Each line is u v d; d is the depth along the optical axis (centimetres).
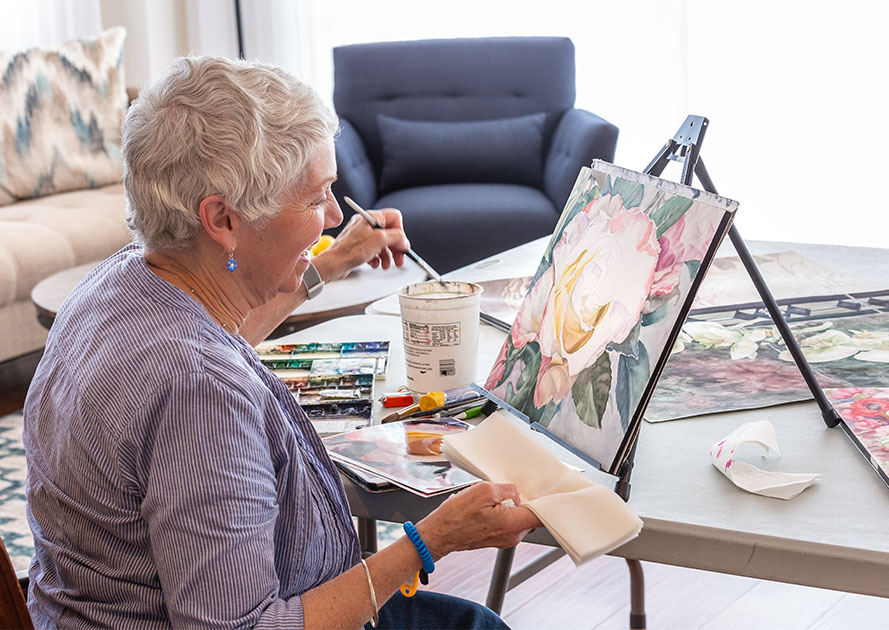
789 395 117
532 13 423
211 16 461
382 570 85
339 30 448
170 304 87
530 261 185
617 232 105
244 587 77
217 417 79
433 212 328
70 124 367
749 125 402
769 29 390
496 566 157
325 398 121
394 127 364
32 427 93
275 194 88
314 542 92
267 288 96
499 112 369
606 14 413
